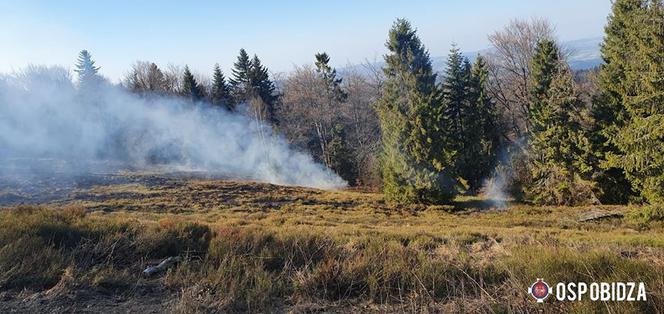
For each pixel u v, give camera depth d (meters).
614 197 26.98
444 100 37.44
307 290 5.70
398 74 30.08
